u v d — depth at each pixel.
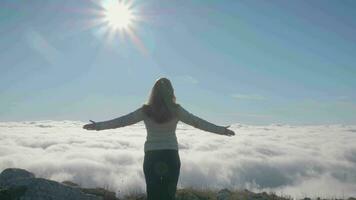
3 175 8.75
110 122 5.62
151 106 5.52
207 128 5.70
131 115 5.64
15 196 7.70
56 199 7.87
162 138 5.54
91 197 8.38
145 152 5.58
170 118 5.52
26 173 8.95
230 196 10.06
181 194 9.73
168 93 5.57
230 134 5.78
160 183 5.53
